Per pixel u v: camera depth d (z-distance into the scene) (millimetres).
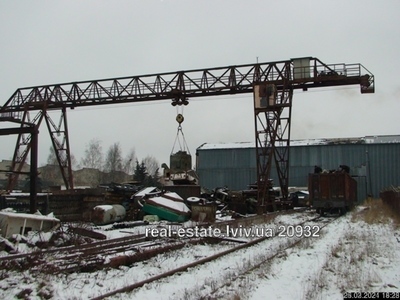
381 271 10094
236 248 13555
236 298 7629
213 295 7996
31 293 8227
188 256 12555
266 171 30719
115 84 32062
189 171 28484
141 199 24938
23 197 26875
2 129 25344
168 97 31109
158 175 77438
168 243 14070
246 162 54094
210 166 55125
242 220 21125
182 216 22922
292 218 25500
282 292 8367
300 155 52281
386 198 31906
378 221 22047
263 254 12438
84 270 10141
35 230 15672
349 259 11414
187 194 27016
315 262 11234
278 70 29844
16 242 13789
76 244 13992
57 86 33188
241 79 30203
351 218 24500
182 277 9672
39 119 32812
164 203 23406
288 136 30984
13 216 15047
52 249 12680
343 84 28969
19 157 31797
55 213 25391
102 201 25969
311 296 7883
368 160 49875
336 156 51062
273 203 30922
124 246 13297
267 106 29266
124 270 10484
